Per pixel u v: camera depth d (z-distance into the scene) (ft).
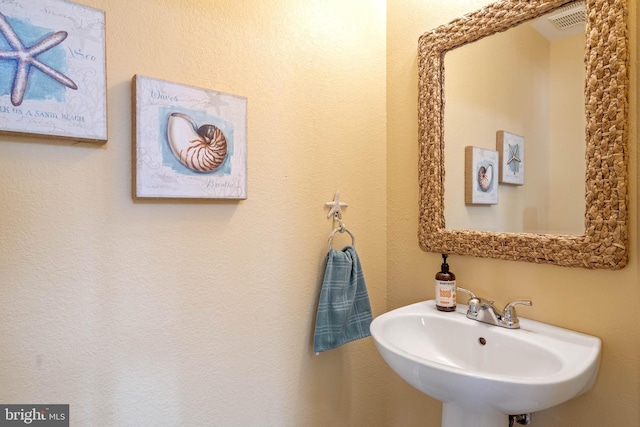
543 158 3.16
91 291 2.67
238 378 3.42
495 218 3.52
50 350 2.53
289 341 3.77
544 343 2.86
